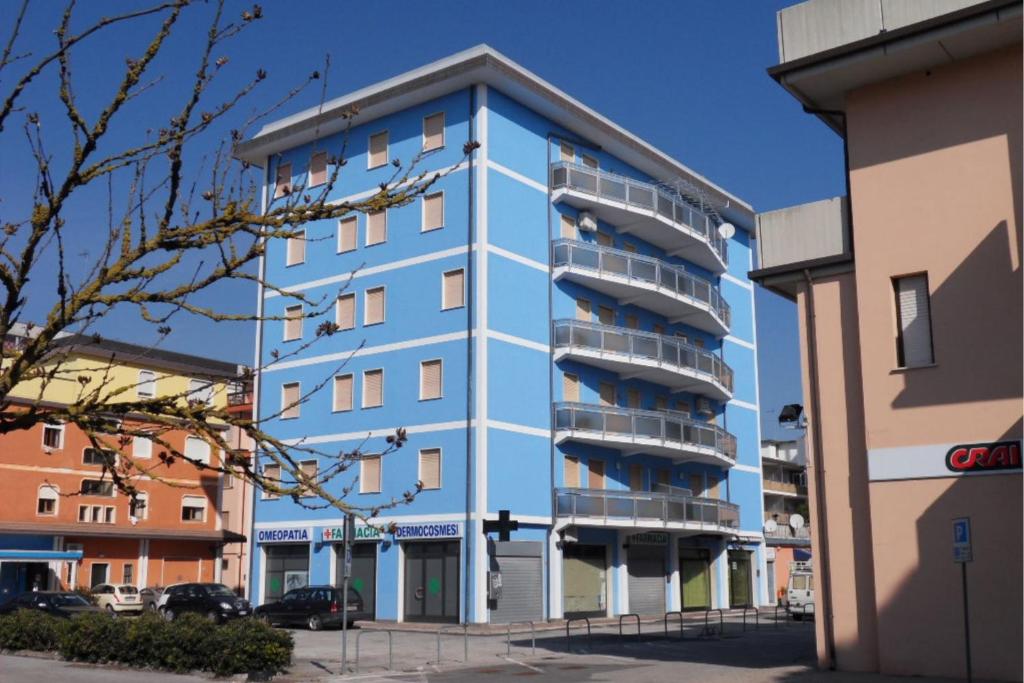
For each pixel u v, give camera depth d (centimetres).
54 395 4009
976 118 1705
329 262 3941
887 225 1761
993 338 1628
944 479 1633
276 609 3388
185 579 4875
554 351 3762
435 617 3453
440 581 3469
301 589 3394
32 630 2336
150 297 550
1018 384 1591
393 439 600
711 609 4534
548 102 3794
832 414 1798
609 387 4066
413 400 3616
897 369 1706
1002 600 1550
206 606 3372
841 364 1805
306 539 3841
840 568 1744
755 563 4912
